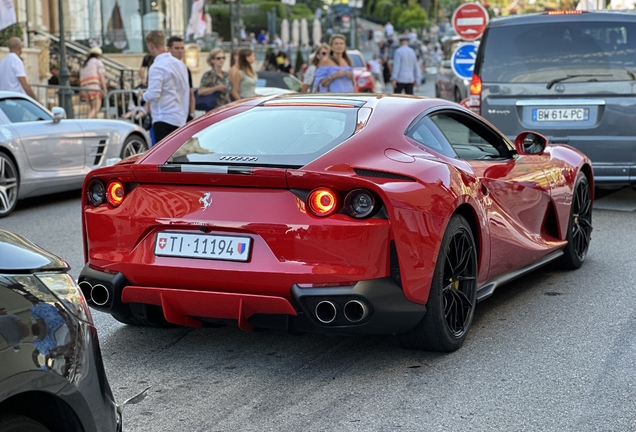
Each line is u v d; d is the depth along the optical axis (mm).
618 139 9484
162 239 4484
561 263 6926
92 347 2715
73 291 2715
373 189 4230
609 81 9484
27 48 22125
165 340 5191
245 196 4359
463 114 5551
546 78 9641
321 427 3846
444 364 4691
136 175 4547
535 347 4984
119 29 27938
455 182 4797
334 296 4199
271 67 24234
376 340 5121
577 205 6992
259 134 4777
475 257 5020
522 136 5988
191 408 4098
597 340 5105
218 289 4379
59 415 2643
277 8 56938
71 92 18922
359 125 4770
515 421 3896
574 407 4059
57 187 10945
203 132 4926
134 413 4031
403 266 4328
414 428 3826
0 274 2541
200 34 31312
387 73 40062
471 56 15289
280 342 5137
